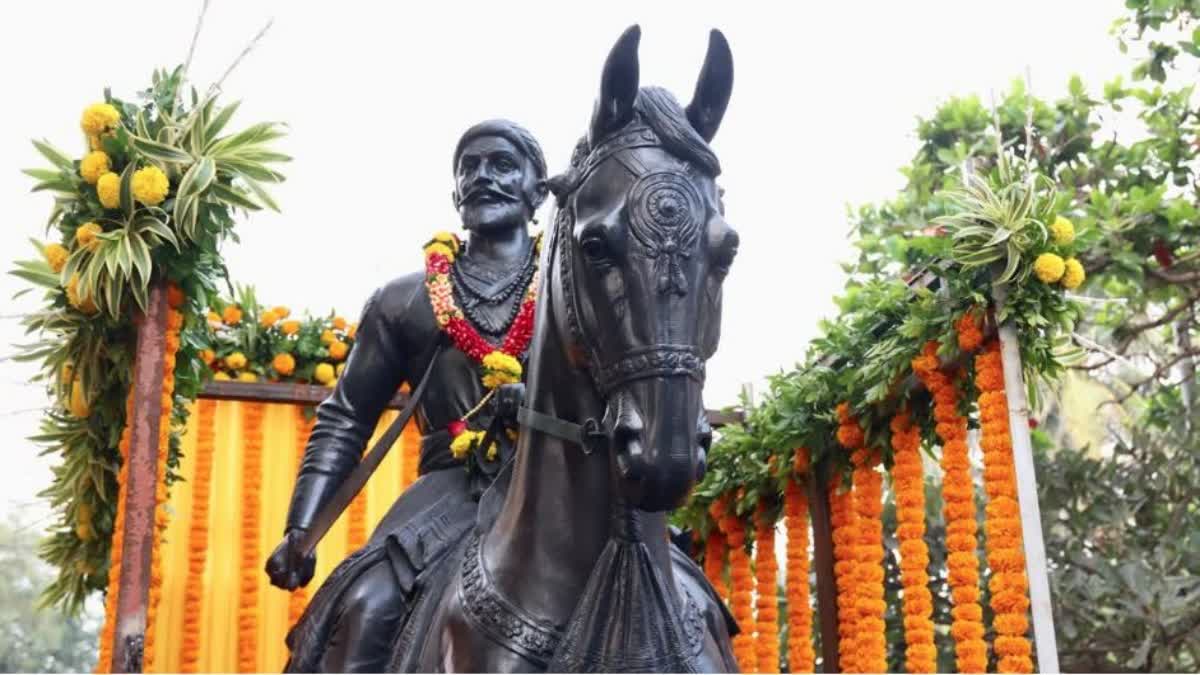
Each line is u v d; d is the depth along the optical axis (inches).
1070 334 197.9
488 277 164.1
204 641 278.4
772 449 241.1
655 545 117.0
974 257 189.3
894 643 356.8
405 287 166.4
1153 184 347.3
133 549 170.4
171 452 228.1
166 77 195.6
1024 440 184.1
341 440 162.6
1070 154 353.1
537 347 121.6
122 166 186.2
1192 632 328.8
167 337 184.4
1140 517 356.2
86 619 406.3
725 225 107.3
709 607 133.2
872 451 223.5
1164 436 357.1
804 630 238.4
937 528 359.9
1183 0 325.4
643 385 102.1
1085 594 331.0
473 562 125.3
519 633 115.9
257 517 284.7
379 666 141.6
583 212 109.5
